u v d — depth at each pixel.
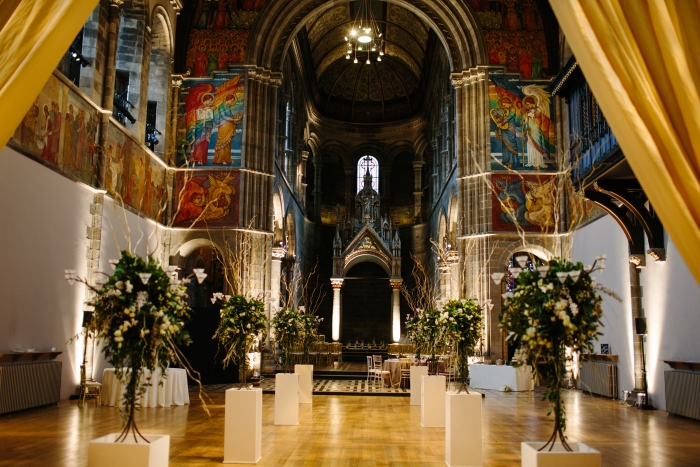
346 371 25.73
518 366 7.36
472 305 11.51
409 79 43.06
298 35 33.38
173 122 25.69
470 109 25.84
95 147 18.56
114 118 20.55
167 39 25.36
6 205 14.02
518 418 14.58
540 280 7.14
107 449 6.43
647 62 6.39
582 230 22.45
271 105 26.55
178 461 9.63
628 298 18.11
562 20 6.80
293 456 10.13
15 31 6.78
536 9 26.19
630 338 17.94
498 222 24.52
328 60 41.53
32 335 15.11
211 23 26.56
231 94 25.98
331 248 43.00
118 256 19.78
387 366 22.28
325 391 20.22
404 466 9.45
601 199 16.78
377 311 41.12
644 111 6.25
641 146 6.17
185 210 25.08
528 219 24.50
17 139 14.42
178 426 12.88
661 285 16.31
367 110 44.41
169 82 25.50
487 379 22.02
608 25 6.48
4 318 13.98
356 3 35.72
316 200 42.69
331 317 41.50
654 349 16.67
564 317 6.76
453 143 30.92
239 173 25.27
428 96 39.75
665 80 6.34
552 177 24.73
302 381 17.50
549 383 7.03
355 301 41.25
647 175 6.16
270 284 25.31
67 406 15.38
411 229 42.16
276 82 26.72
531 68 25.78
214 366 22.75
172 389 16.53
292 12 26.62
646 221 15.96
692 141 6.16
